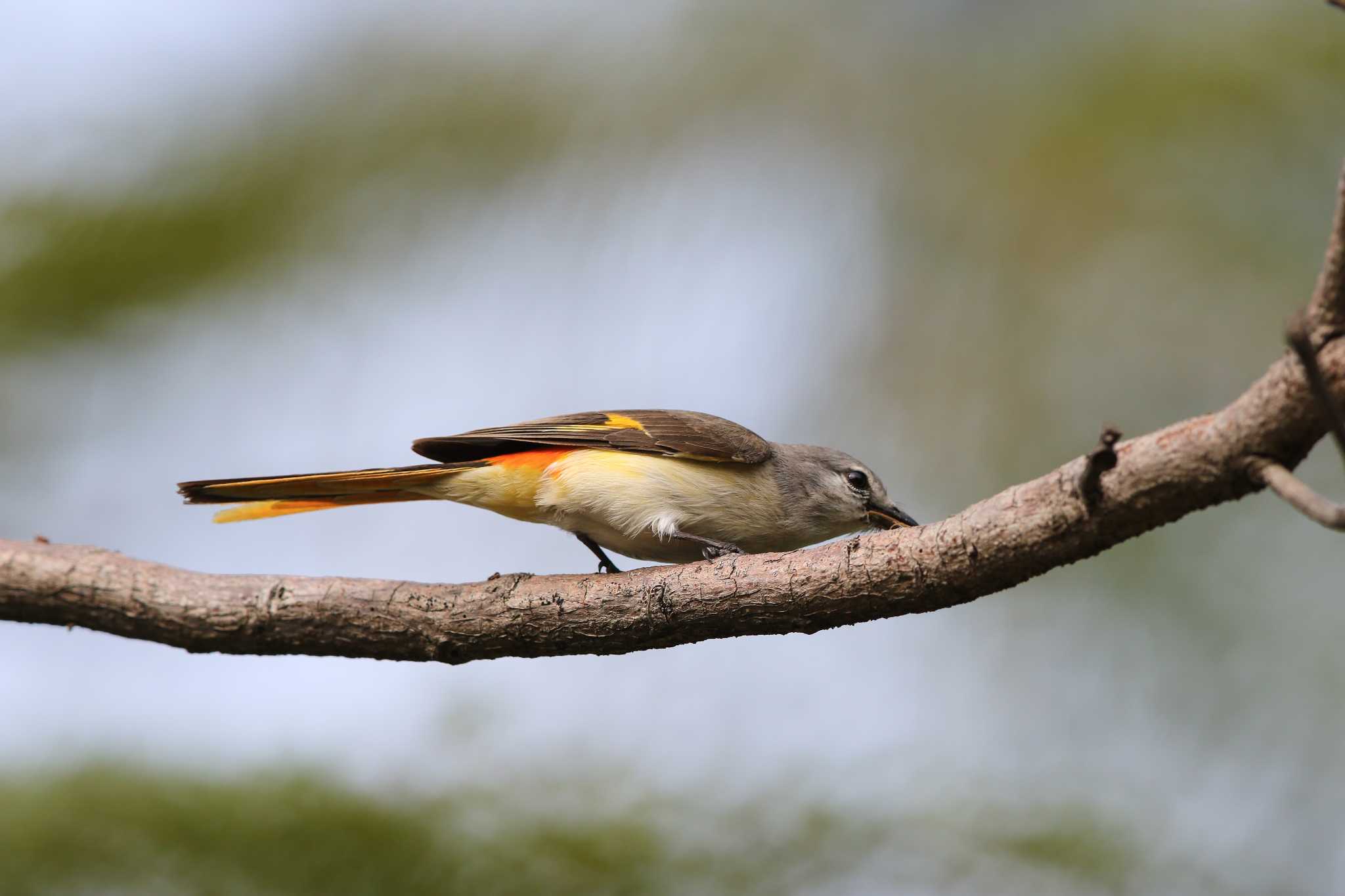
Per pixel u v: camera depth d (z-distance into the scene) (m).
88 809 9.74
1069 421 14.28
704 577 7.69
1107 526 6.39
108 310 14.20
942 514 14.09
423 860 10.08
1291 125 14.32
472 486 10.22
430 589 8.02
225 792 10.05
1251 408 5.75
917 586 7.06
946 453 14.39
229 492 9.61
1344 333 5.45
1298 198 14.28
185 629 7.71
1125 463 6.23
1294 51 14.36
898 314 14.77
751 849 10.63
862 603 7.28
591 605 7.81
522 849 10.30
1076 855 10.82
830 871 10.57
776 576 7.48
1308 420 5.60
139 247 14.27
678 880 10.36
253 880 9.72
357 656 8.05
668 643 7.89
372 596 7.91
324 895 9.82
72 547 7.79
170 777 10.06
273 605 7.79
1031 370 14.45
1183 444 6.04
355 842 10.05
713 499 10.73
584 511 10.43
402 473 9.91
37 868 9.48
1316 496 5.47
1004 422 14.34
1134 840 11.08
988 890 10.55
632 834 10.52
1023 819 11.10
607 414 11.19
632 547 10.80
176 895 9.57
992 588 6.94
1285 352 5.65
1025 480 14.10
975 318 14.66
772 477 11.12
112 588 7.63
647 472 10.54
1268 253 14.25
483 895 10.00
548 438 10.63
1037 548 6.62
